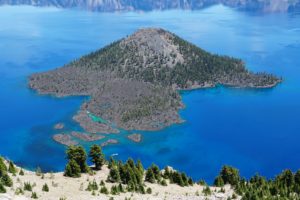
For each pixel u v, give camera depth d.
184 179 182.00
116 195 146.50
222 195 165.00
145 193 156.00
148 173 175.12
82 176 166.00
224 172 195.25
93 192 142.75
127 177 164.12
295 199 165.00
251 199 156.88
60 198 130.50
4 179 132.50
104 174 173.50
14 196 123.38
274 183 180.88
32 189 135.50
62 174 164.50
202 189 176.00
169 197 154.62
